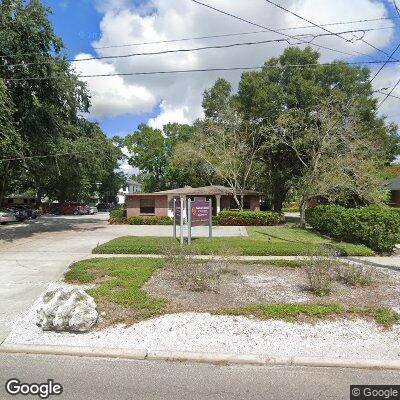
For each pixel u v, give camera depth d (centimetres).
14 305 704
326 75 2781
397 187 2684
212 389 415
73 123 2627
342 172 2123
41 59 1989
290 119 2361
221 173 3111
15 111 1812
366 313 617
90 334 552
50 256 1247
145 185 5488
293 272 955
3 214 2931
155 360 490
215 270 946
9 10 1884
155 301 671
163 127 5338
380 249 1314
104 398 395
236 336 542
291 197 4922
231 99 3391
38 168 2475
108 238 1833
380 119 2922
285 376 447
